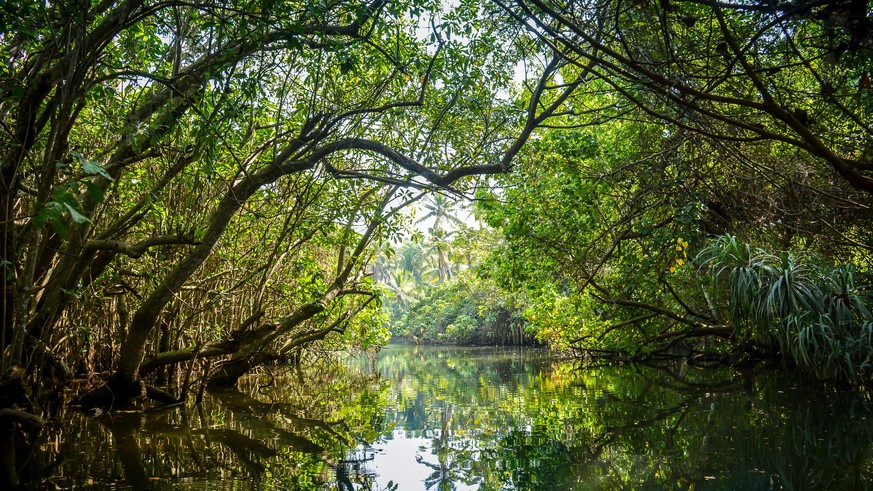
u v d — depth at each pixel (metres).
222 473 4.68
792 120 1.74
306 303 11.16
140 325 7.67
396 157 8.31
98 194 2.70
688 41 3.45
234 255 9.96
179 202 8.30
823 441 5.52
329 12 6.70
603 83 8.60
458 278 28.72
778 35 4.25
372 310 12.77
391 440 6.08
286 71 7.80
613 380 11.62
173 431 6.47
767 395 8.50
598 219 11.28
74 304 8.74
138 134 6.06
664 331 14.10
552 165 11.10
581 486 4.38
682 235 9.92
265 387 11.59
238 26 5.50
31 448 5.55
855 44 1.89
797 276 8.95
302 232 9.91
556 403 8.59
